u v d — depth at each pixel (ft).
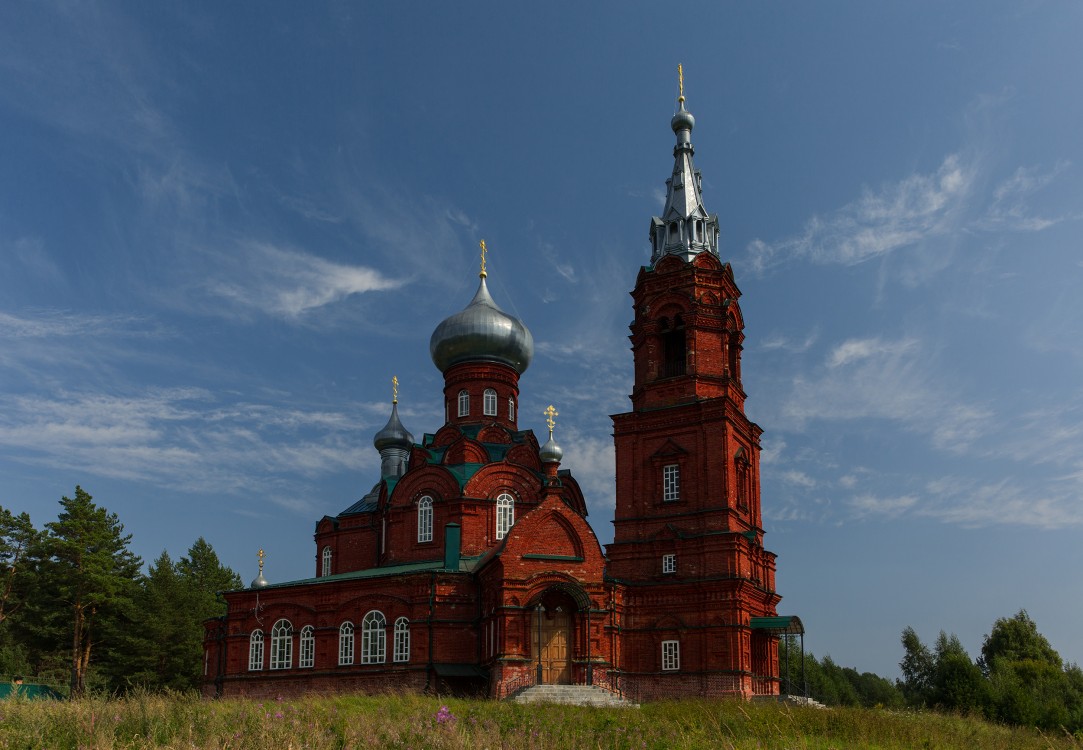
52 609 266.98
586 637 169.17
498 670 164.76
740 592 178.81
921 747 96.94
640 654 182.50
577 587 170.81
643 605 185.06
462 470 214.07
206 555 370.53
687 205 208.54
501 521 211.00
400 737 73.87
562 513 175.42
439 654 182.09
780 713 108.06
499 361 232.53
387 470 256.93
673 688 178.50
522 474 214.69
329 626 194.29
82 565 263.49
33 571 276.41
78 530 269.03
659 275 202.39
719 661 176.24
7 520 281.33
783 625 180.65
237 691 200.23
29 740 71.87
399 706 110.01
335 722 84.28
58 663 291.17
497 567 171.94
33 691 230.27
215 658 214.48
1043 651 320.29
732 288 204.74
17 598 280.31
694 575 183.32
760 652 188.75
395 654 185.78
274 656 200.03
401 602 188.24
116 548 286.66
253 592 204.54
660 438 194.29
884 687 444.55
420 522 212.84
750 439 203.00
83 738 71.20
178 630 289.74
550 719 95.91
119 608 270.46
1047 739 104.37
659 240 209.05
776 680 190.90
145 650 274.16
